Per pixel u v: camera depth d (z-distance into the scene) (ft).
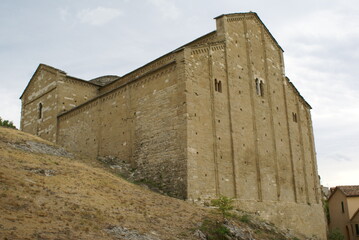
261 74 127.65
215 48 107.96
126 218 60.49
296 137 138.72
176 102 96.53
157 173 97.40
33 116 167.12
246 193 104.88
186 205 79.77
